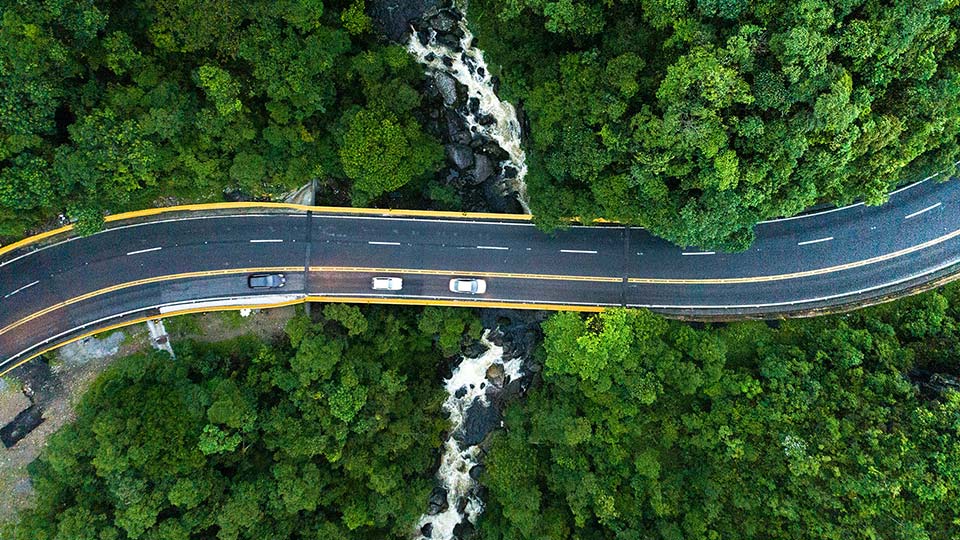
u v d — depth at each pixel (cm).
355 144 4984
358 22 5181
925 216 5572
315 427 5238
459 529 6412
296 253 5741
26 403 5412
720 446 5250
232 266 5669
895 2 3872
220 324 5659
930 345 5369
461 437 6419
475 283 5788
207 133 4828
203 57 4806
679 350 5403
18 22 4031
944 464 4728
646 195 4734
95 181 4644
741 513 5109
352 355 5544
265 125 5100
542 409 5616
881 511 4784
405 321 5938
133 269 5556
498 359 6372
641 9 4331
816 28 3834
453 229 5859
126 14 4559
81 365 5497
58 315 5475
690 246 5775
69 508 4744
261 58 4666
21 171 4444
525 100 4950
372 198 5550
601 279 5844
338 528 5381
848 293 5659
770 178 4334
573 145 4728
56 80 4391
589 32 4391
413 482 5884
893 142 4359
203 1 4419
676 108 4116
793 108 4112
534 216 5447
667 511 5112
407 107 5256
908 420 4962
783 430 5081
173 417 4903
